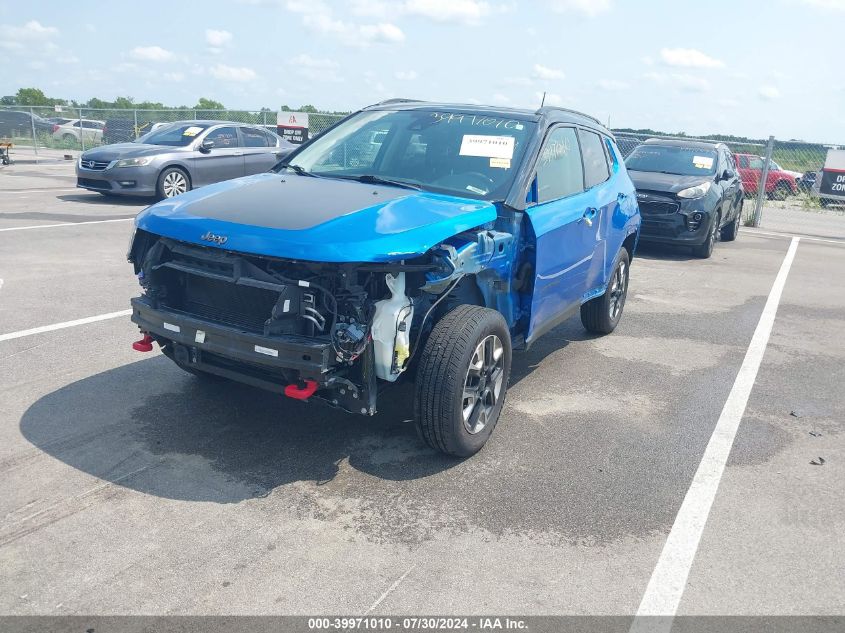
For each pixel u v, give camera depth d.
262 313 3.70
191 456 4.00
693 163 12.53
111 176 13.53
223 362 3.91
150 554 3.12
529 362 6.04
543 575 3.14
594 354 6.35
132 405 4.61
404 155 4.93
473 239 4.01
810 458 4.47
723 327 7.50
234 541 3.25
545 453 4.33
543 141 4.94
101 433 4.21
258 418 4.53
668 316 7.85
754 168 23.64
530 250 4.56
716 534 3.54
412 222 3.77
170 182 14.04
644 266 10.88
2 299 6.83
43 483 3.65
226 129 15.05
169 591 2.90
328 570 3.08
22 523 3.30
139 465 3.87
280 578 3.01
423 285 3.82
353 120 5.51
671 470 4.20
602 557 3.30
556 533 3.47
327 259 3.42
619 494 3.88
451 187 4.59
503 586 3.05
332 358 3.53
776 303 8.73
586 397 5.29
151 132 15.01
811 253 13.06
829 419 5.13
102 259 8.77
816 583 3.19
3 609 2.74
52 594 2.84
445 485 3.87
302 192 4.23
